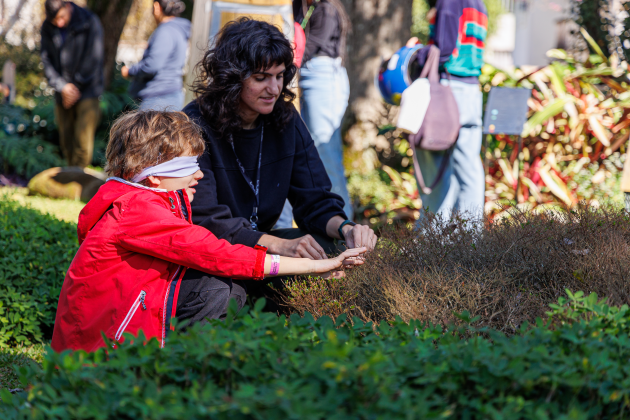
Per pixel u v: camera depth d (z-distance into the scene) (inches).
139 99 263.7
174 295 87.5
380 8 311.6
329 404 48.2
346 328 68.2
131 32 584.1
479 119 178.1
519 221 107.7
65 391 55.7
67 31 290.0
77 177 276.4
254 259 85.2
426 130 165.9
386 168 268.4
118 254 85.2
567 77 246.4
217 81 104.9
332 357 52.6
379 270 95.2
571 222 101.6
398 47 315.6
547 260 91.7
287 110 114.5
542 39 676.1
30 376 61.7
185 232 84.7
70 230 164.6
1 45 427.8
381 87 178.2
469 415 52.4
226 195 111.2
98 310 84.6
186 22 270.7
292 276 106.3
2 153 335.0
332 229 113.7
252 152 113.3
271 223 120.4
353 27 312.8
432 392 53.0
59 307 87.5
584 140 242.4
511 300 85.4
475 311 83.7
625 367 55.4
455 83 172.4
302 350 60.8
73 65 293.1
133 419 51.8
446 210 171.5
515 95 191.2
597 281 86.8
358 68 311.7
